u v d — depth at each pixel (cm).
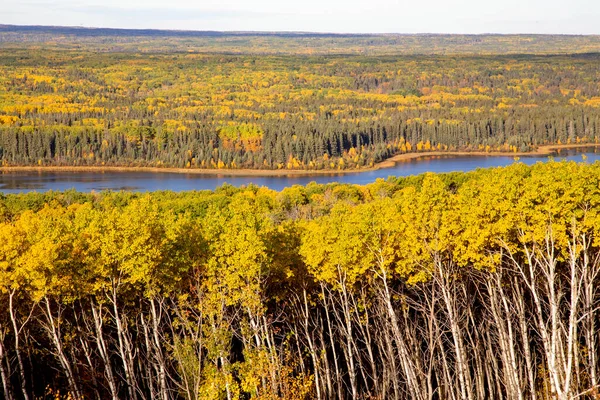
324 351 4294
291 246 4716
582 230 3791
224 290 4069
